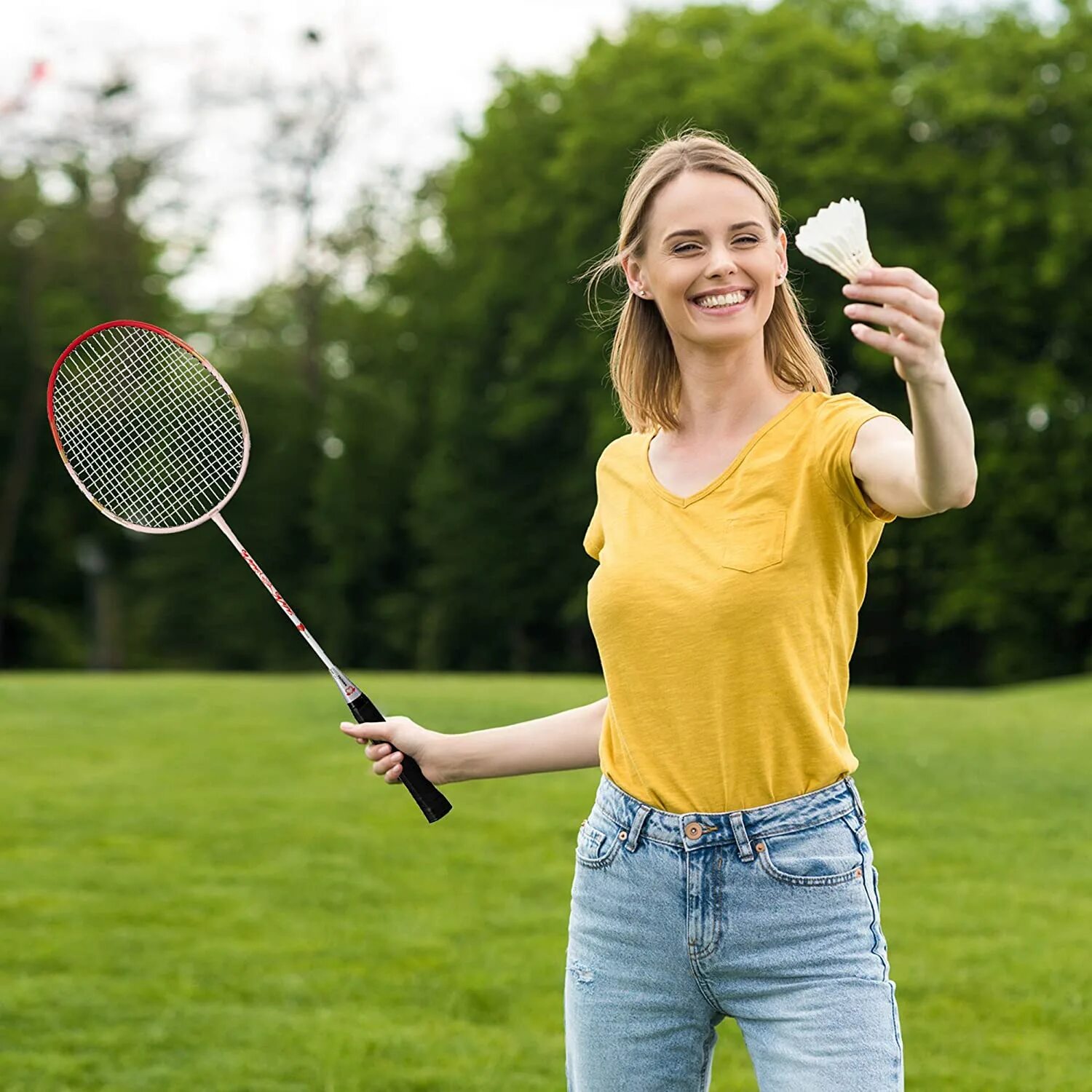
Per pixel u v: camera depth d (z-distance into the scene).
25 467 34.94
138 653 36.81
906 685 29.50
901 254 25.89
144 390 3.60
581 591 31.31
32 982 5.96
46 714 12.48
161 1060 5.16
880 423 2.46
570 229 28.16
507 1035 5.46
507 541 31.58
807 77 26.81
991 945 6.40
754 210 2.59
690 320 2.59
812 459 2.51
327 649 34.94
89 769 10.23
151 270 34.84
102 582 36.88
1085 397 26.69
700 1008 2.60
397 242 33.69
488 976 6.09
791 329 2.74
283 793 9.48
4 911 6.93
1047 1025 5.51
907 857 7.87
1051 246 25.41
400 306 35.03
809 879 2.47
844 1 31.17
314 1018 5.60
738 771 2.51
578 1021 2.67
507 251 30.23
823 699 2.53
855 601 2.58
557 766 2.94
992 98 25.95
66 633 37.03
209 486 3.59
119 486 3.61
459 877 7.57
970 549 27.16
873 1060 2.43
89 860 7.85
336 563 34.50
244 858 7.93
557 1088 4.95
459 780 3.01
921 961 6.20
